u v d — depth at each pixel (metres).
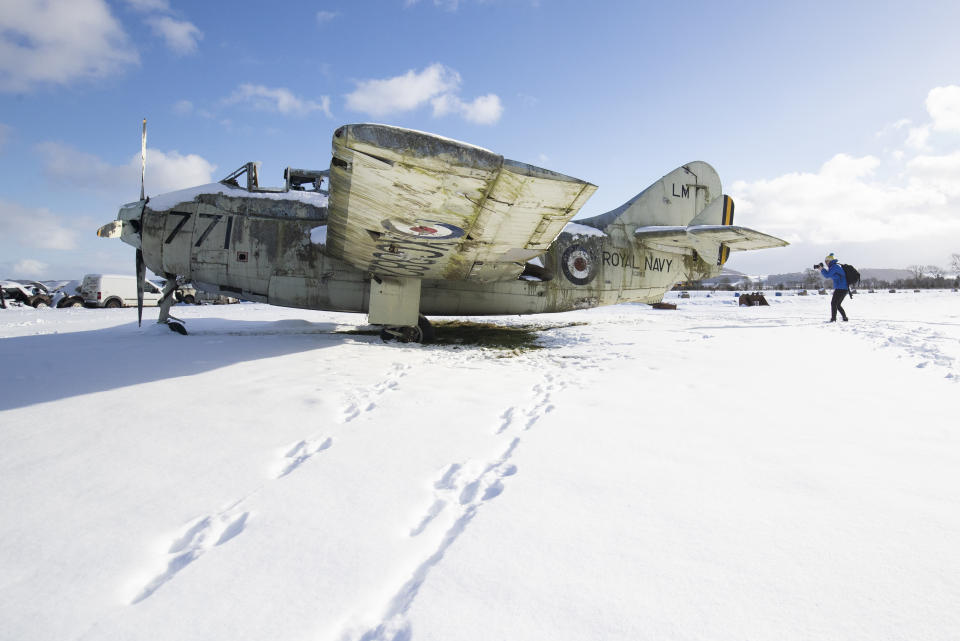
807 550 1.33
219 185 6.86
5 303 15.80
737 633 1.02
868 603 1.11
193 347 5.22
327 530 1.45
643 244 8.99
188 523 1.49
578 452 2.15
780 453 2.13
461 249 5.55
